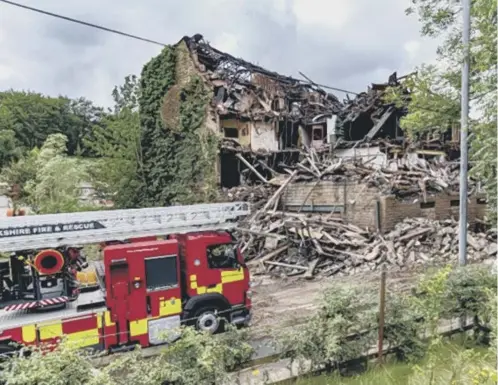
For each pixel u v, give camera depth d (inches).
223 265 326.3
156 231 308.7
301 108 1232.8
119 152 953.5
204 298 309.1
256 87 1097.4
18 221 258.5
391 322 237.8
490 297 225.3
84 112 2588.6
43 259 264.2
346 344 225.5
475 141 328.8
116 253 277.4
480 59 304.3
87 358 184.9
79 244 285.4
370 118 1181.1
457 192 715.4
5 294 266.5
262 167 1064.8
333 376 219.8
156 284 289.0
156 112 970.1
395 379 215.5
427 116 394.6
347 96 1247.5
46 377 156.9
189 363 186.9
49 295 271.9
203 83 909.2
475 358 221.6
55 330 256.8
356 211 666.8
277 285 486.3
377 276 480.7
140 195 951.6
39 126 2206.0
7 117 1980.8
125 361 180.7
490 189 336.2
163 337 207.3
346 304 231.0
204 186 894.4
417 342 238.1
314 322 227.0
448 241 587.5
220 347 196.7
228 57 1024.9
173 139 948.0
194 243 311.0
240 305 325.7
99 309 273.6
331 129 1266.0
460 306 265.7
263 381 209.9
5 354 224.7
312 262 545.0
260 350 221.8
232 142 1005.2
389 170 719.1
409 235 590.9
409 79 405.7
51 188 816.3
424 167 793.6
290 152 1096.8
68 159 857.5
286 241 592.4
